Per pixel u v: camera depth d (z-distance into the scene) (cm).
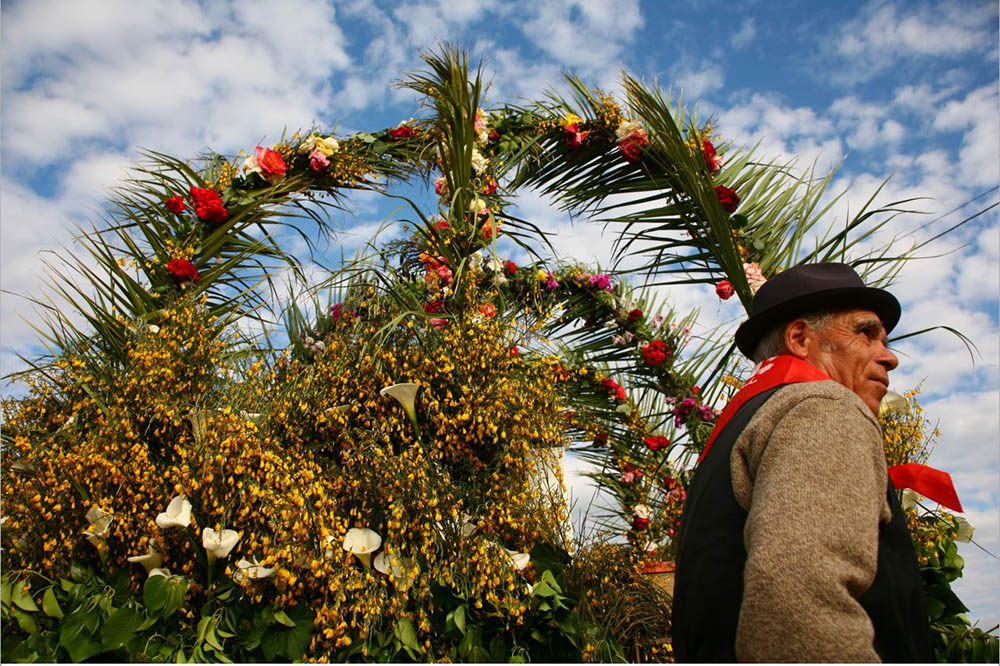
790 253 389
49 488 242
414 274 362
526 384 288
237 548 246
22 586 221
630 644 272
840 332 149
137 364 274
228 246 374
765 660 94
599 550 289
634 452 499
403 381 285
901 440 306
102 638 213
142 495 244
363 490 257
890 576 115
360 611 231
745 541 108
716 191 378
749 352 171
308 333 393
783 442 113
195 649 220
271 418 271
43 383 280
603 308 481
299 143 408
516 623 249
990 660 270
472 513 267
